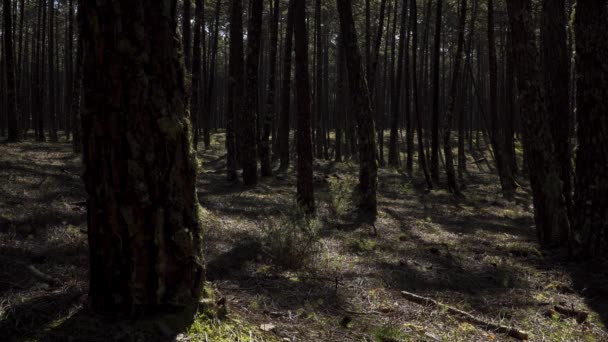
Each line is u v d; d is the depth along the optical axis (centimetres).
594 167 682
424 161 1802
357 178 1827
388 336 388
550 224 803
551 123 835
